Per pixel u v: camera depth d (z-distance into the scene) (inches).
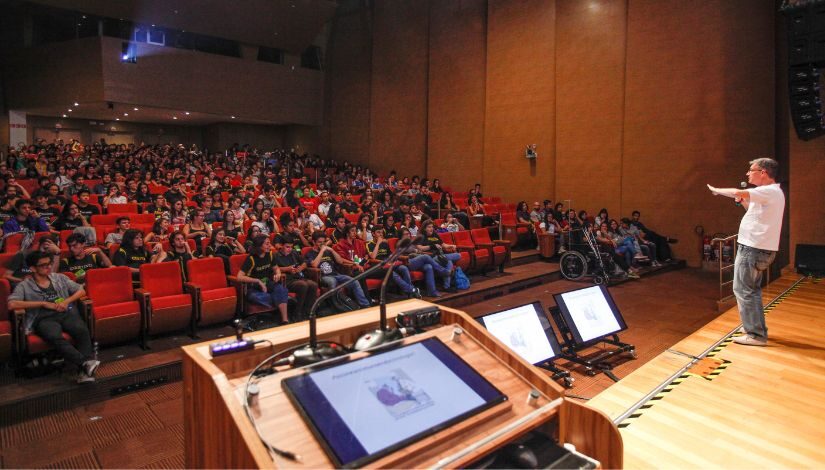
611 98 387.9
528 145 434.0
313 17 546.6
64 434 117.6
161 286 181.6
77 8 458.3
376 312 66.3
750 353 145.9
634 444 96.4
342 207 365.1
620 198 385.4
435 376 51.0
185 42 529.0
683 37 354.6
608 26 387.5
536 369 56.3
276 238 235.9
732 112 338.0
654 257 341.1
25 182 341.1
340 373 47.3
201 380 47.2
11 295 142.7
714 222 346.0
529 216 387.9
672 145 361.1
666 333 191.6
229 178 454.6
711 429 102.2
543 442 54.2
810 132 199.9
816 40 175.5
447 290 253.8
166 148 572.4
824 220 302.2
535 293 270.1
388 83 548.7
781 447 95.3
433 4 505.4
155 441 114.4
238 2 501.4
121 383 142.7
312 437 41.4
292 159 579.5
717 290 273.4
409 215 298.4
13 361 151.3
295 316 203.3
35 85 510.0
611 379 144.1
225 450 42.5
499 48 451.2
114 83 476.7
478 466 49.6
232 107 548.7
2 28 517.3
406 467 41.5
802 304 209.8
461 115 485.4
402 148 538.0
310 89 607.5
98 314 157.1
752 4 328.8
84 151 502.0
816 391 119.8
